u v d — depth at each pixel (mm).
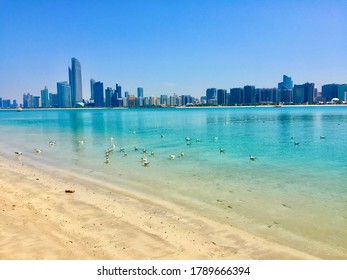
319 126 76188
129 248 12523
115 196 19344
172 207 17234
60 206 17344
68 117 171625
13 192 20156
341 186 20969
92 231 14047
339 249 12477
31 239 13141
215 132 63781
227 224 14875
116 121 117312
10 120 144750
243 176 24125
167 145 44000
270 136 54531
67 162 32406
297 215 15922
